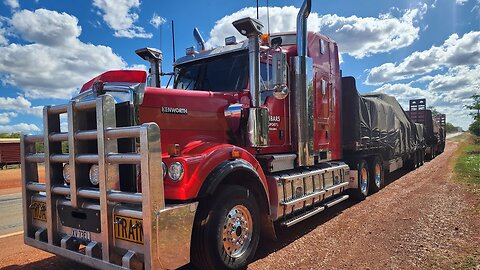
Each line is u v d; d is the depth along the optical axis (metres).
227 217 4.29
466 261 4.48
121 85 4.06
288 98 6.28
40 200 4.47
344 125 9.02
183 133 4.67
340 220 6.95
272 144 5.85
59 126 4.34
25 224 4.62
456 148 35.56
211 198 4.12
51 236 4.23
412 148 15.91
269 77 5.80
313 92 6.89
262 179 4.85
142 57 6.71
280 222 5.71
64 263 4.84
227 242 4.28
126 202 3.54
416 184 11.37
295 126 6.28
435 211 7.23
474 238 5.38
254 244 4.65
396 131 13.16
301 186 6.20
